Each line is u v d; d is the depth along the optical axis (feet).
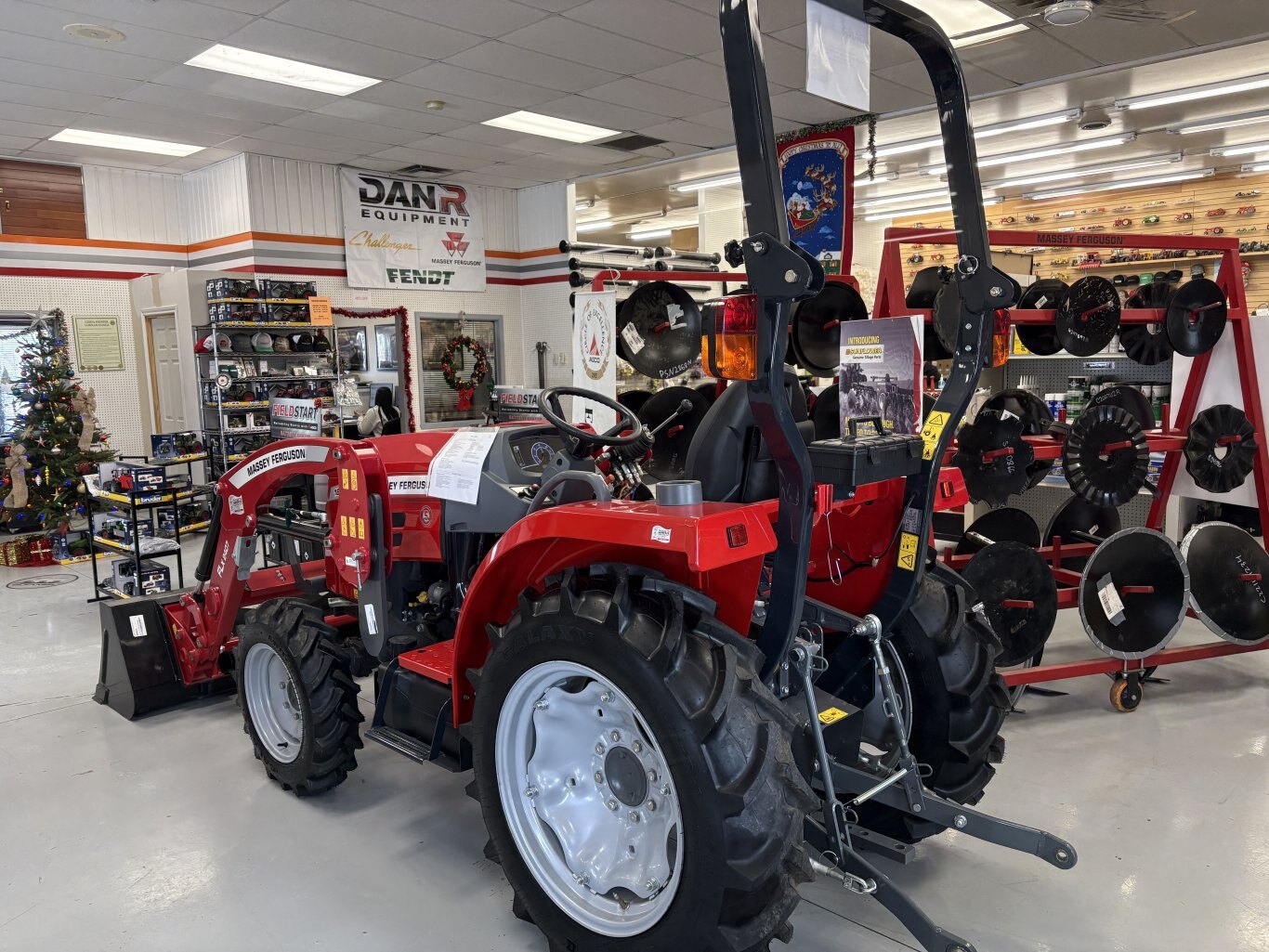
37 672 14.46
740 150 5.02
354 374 33.01
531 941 7.11
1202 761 10.22
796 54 20.61
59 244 29.73
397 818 9.23
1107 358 19.53
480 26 18.72
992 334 6.77
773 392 5.31
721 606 6.49
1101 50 20.92
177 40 19.02
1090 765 10.14
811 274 4.81
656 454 11.34
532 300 38.01
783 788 5.44
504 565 6.81
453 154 30.40
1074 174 35.37
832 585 7.86
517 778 6.66
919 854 8.34
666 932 5.63
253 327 27.53
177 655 12.38
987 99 24.90
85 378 30.42
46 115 24.16
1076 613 16.83
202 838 8.86
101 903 7.74
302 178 31.07
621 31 19.16
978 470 13.32
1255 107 25.94
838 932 7.07
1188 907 7.36
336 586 10.74
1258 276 34.86
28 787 10.10
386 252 33.55
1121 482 12.81
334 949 7.04
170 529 21.02
